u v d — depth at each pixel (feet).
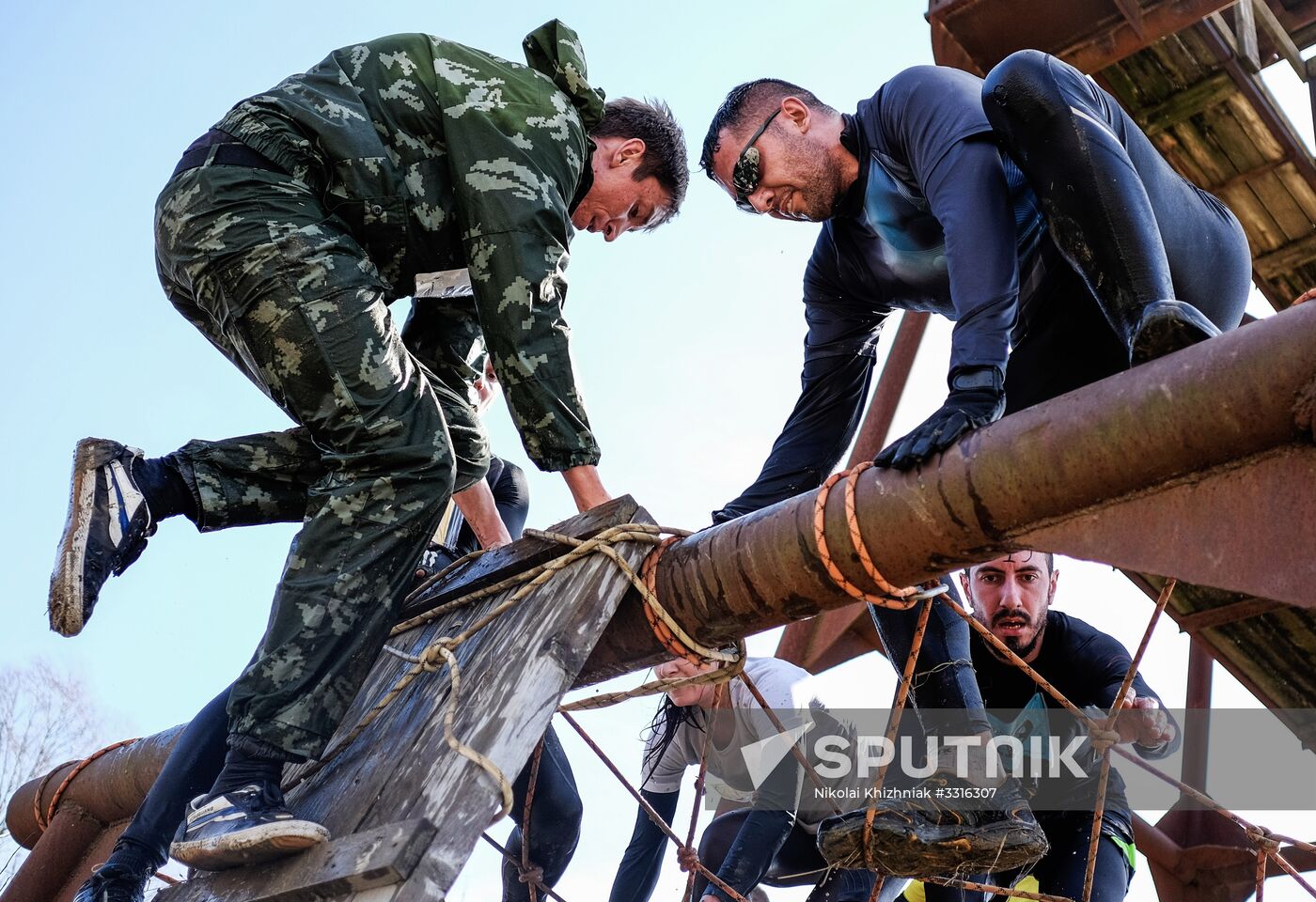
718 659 9.08
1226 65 18.15
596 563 8.81
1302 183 19.16
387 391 9.04
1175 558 6.79
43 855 13.30
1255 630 18.71
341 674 8.55
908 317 19.01
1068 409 7.16
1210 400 6.63
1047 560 12.53
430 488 9.04
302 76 9.84
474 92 9.78
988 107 9.00
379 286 9.37
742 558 8.48
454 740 7.95
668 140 11.16
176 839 8.34
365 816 8.09
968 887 10.26
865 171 10.64
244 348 9.20
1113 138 8.63
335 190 9.52
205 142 9.50
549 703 8.21
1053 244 10.11
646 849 13.51
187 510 9.87
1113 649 12.42
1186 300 9.54
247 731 8.31
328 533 8.77
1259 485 6.66
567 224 9.78
